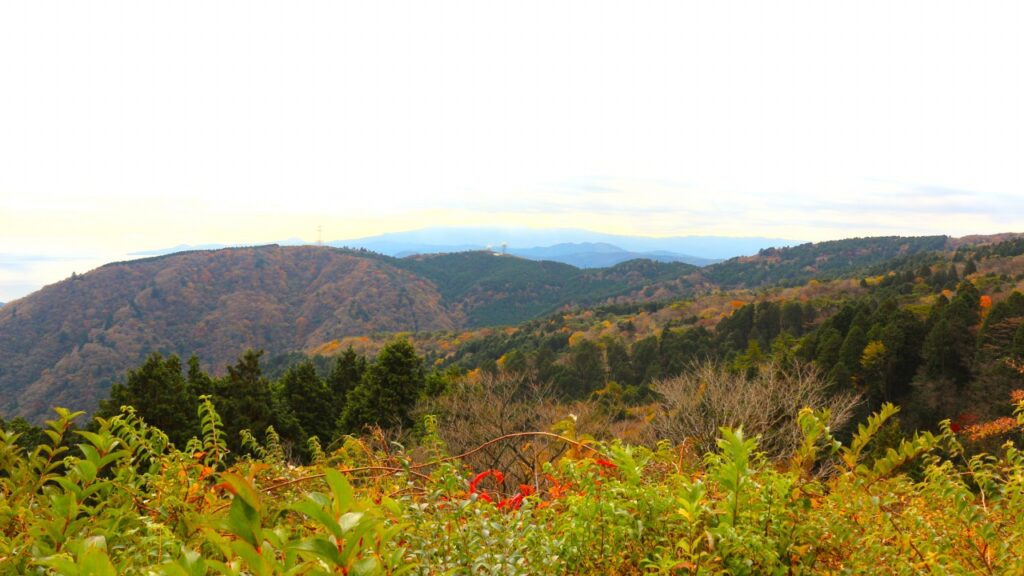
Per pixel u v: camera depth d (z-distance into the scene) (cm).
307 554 75
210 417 271
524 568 172
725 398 1489
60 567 75
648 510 192
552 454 811
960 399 3956
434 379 3008
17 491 190
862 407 3741
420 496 227
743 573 169
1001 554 185
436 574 150
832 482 228
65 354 14262
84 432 172
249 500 68
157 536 155
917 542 199
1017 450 212
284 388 3553
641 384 4744
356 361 4203
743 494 187
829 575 185
